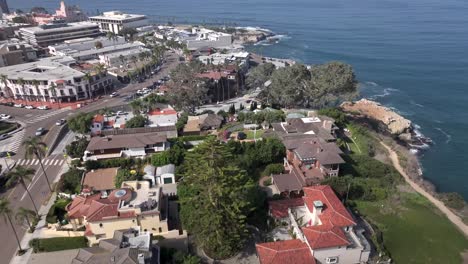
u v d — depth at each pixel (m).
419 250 79.69
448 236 84.94
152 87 188.75
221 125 127.31
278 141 103.69
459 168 126.81
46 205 88.56
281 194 87.81
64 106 160.88
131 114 140.00
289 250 64.75
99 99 170.50
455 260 77.81
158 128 119.00
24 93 168.12
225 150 74.44
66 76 168.62
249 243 74.44
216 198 68.62
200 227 70.06
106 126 127.50
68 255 72.38
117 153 105.00
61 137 126.94
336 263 67.38
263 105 150.25
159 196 77.81
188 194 80.62
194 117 130.62
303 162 94.50
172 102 148.00
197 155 74.00
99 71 179.88
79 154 108.50
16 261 71.44
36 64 193.88
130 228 70.62
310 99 151.00
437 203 100.94
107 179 92.62
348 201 90.00
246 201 74.56
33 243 73.94
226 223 68.38
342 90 138.38
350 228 70.94
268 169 97.62
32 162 108.94
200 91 153.12
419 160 131.25
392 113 162.25
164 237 74.31
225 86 181.62
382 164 108.88
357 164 108.00
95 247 64.62
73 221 77.88
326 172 93.44
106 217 71.19
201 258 70.69
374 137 135.12
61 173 102.19
